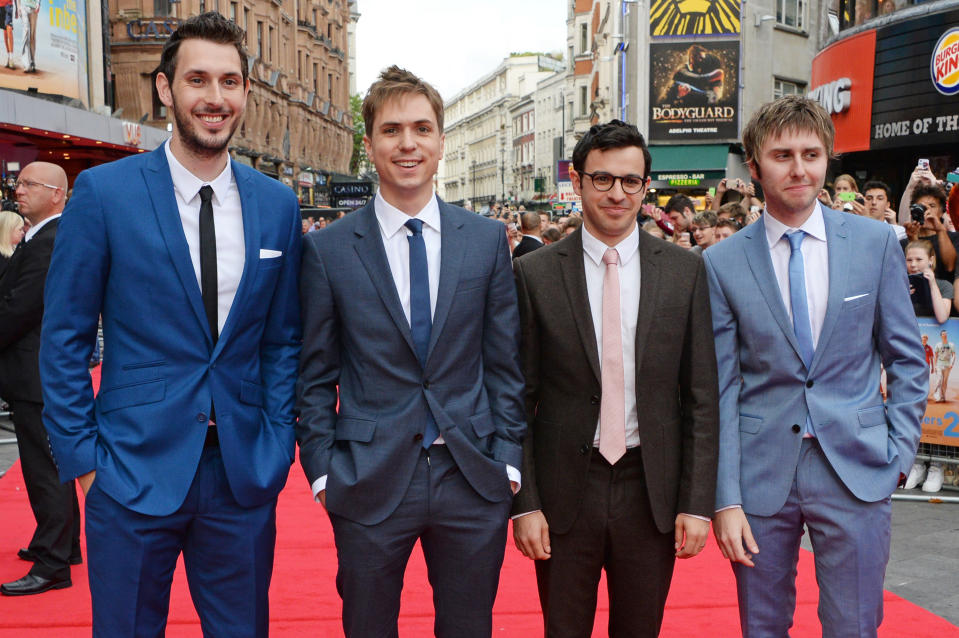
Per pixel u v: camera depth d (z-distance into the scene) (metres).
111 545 2.40
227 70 2.43
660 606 2.70
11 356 3.92
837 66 13.95
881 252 2.60
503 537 2.58
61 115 14.20
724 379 2.66
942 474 5.62
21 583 3.91
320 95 47.31
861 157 14.31
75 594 3.91
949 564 4.27
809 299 2.61
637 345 2.60
